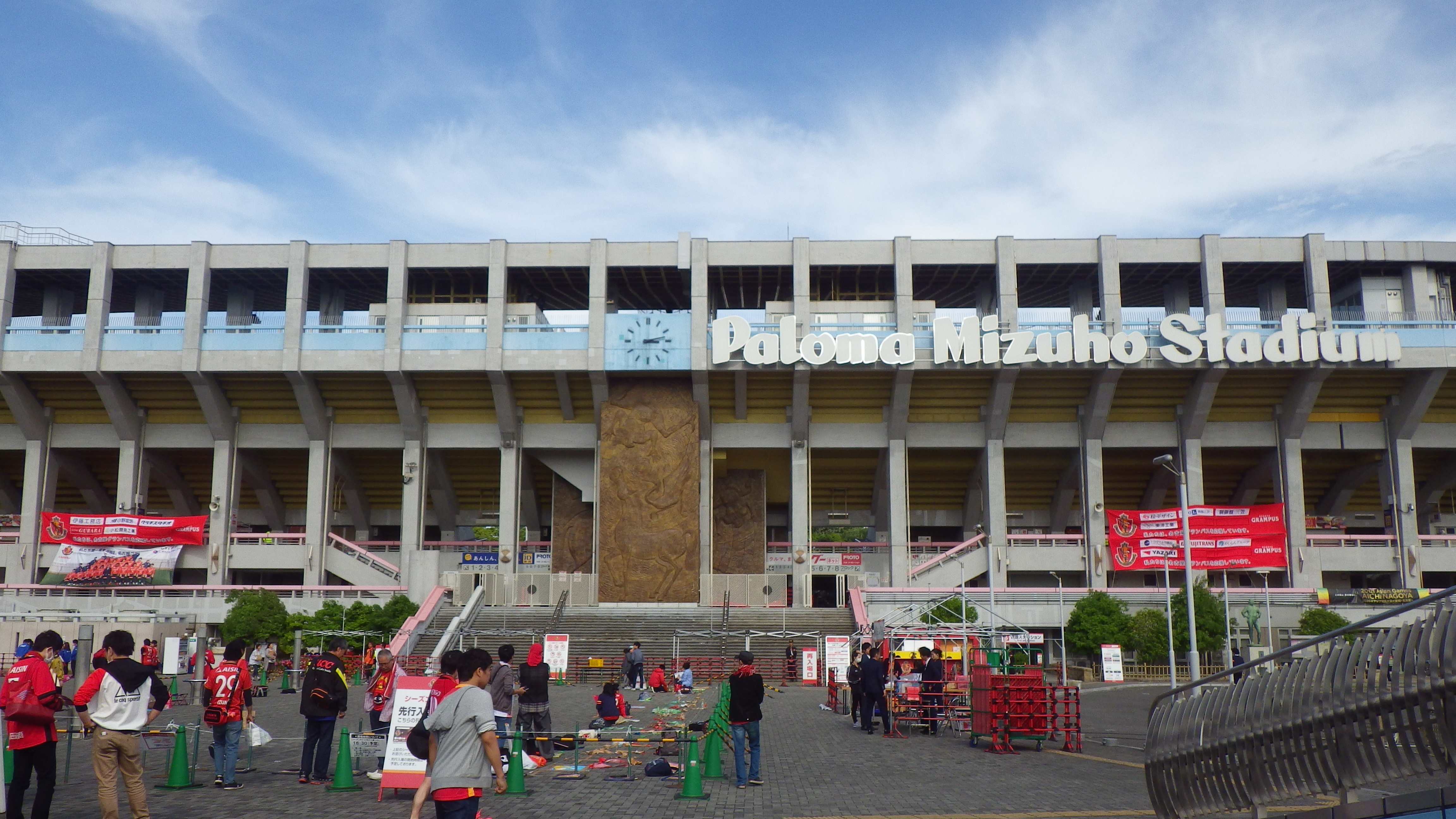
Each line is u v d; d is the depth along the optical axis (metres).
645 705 30.97
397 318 56.44
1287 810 13.54
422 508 59.44
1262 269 58.06
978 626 40.16
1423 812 8.77
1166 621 50.22
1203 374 56.03
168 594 56.88
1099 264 56.34
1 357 56.59
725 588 55.38
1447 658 8.60
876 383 58.03
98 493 66.56
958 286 61.12
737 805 14.66
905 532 58.81
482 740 9.22
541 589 54.78
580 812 14.05
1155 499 66.94
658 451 56.84
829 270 58.06
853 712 27.11
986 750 21.61
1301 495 58.44
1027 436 60.28
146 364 56.38
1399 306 58.44
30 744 11.56
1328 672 9.98
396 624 49.94
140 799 11.96
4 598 52.81
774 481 67.00
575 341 56.50
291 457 63.88
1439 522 68.44
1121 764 19.34
